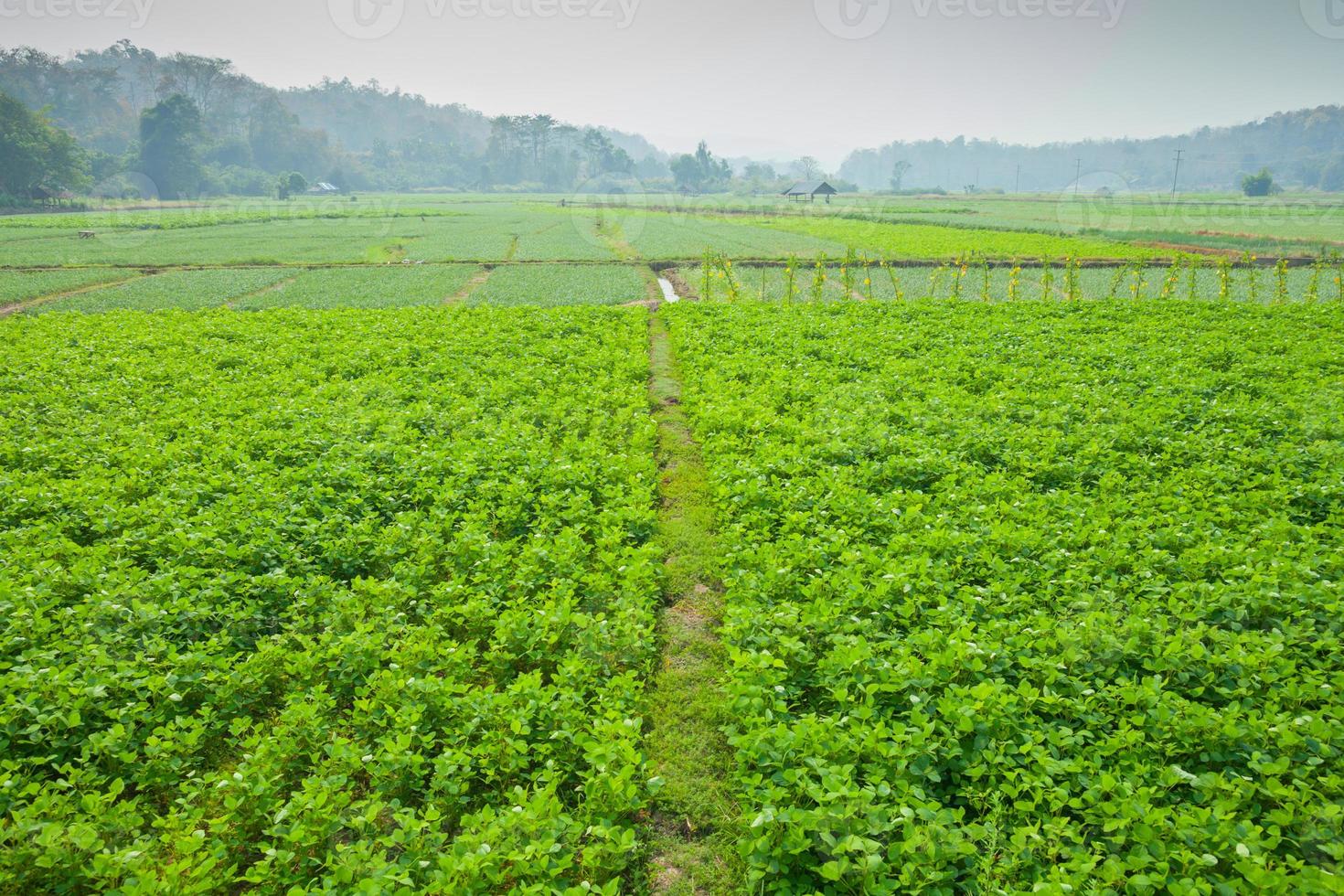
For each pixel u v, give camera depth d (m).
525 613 7.16
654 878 5.09
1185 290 30.02
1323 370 14.59
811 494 9.53
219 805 5.53
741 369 15.35
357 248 51.50
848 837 4.49
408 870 4.68
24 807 5.32
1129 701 5.67
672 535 9.50
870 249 46.88
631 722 5.77
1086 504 9.17
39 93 141.50
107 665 6.39
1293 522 8.91
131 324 21.16
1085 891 4.28
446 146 192.38
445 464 10.71
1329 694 5.72
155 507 9.36
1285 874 4.21
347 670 6.60
